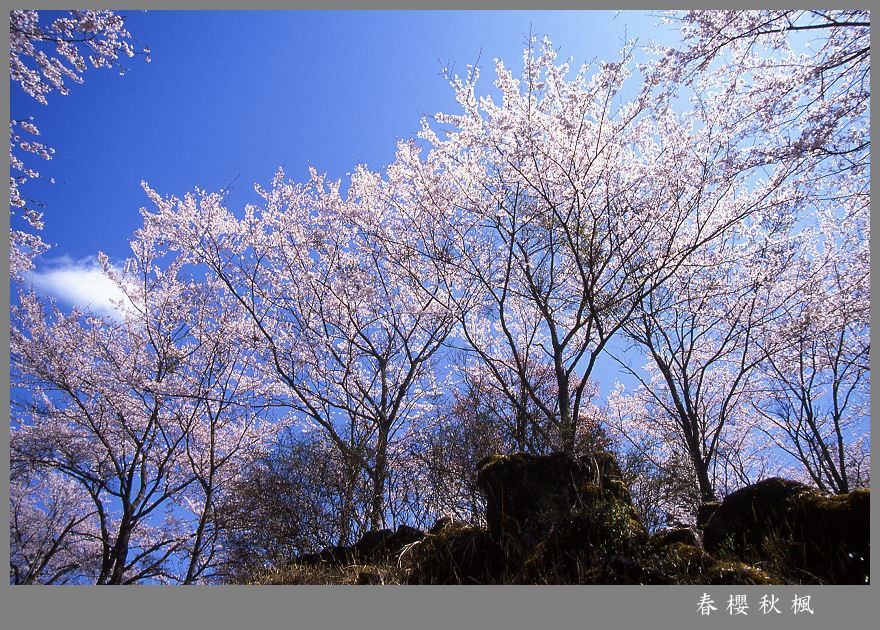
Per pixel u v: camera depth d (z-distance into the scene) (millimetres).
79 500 15984
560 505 4641
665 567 3980
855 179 7750
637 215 10367
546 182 10141
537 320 13508
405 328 14359
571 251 10984
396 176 11945
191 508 14367
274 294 13883
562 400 9383
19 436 13047
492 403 10133
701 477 10125
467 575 4688
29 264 7289
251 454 12344
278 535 8273
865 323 11070
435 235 12078
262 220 13711
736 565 3854
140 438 13875
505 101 9648
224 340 13484
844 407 12547
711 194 10211
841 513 3834
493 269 12297
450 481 7723
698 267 11555
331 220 13664
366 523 8375
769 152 7441
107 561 12383
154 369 13922
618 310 11344
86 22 6027
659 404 14180
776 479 4543
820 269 12117
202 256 13586
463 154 10680
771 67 7344
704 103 8789
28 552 14531
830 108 7059
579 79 9445
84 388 13398
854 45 6695
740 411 14570
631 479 5500
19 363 12992
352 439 11852
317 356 13562
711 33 7062
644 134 9805
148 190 12945
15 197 6602
